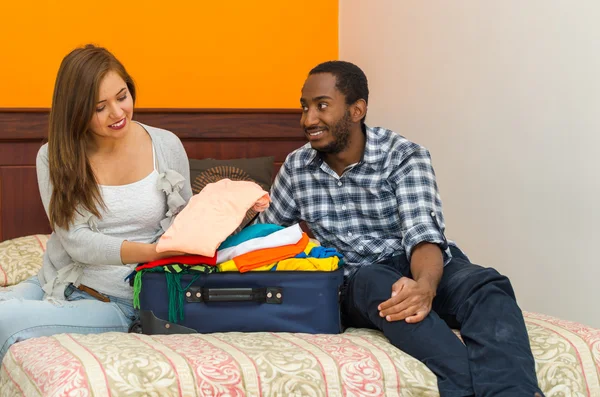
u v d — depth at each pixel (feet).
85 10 12.37
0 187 11.64
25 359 6.59
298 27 13.75
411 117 12.82
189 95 13.06
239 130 12.64
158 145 8.29
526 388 6.12
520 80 10.52
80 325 7.51
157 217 8.16
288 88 13.73
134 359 6.11
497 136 10.98
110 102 7.61
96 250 7.66
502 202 10.96
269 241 7.51
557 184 9.98
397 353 6.73
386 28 13.19
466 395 6.32
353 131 8.21
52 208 7.88
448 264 7.82
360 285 7.34
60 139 7.70
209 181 11.75
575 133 9.68
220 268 7.44
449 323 7.48
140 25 12.69
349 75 8.09
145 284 7.48
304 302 7.44
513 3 10.59
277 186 8.70
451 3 11.70
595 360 6.84
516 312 6.84
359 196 8.24
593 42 9.39
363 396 6.32
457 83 11.70
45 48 12.22
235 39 13.28
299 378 6.25
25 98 12.17
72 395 5.72
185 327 7.45
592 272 9.50
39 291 8.30
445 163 12.12
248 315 7.43
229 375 6.15
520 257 10.69
